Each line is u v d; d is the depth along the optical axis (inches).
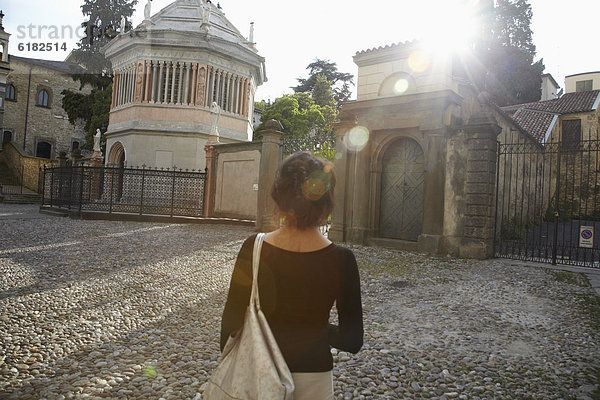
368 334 180.7
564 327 200.1
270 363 53.0
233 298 59.3
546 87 1337.4
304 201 58.2
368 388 128.3
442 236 422.3
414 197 464.4
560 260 404.8
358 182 488.4
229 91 993.5
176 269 301.6
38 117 1620.3
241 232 531.2
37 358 142.3
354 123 496.7
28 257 319.9
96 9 1250.6
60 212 681.0
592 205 898.7
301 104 1482.5
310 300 56.6
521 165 745.6
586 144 920.3
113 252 357.1
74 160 907.4
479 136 405.7
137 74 928.3
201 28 940.6
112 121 1007.0
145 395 118.6
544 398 126.4
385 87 484.1
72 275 268.5
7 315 185.6
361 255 404.2
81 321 183.2
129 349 154.6
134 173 652.7
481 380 138.3
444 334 185.2
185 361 144.3
